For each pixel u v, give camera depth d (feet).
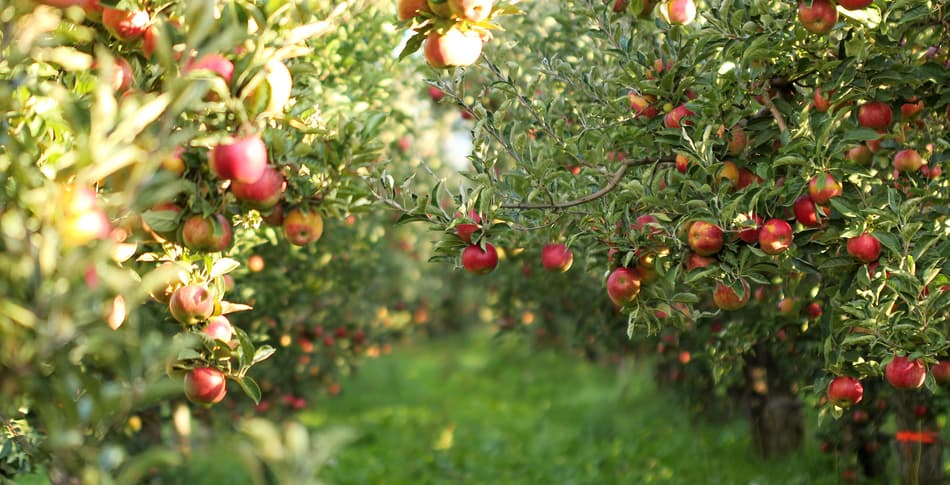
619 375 44.42
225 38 7.76
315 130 9.68
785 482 24.54
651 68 13.75
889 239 11.10
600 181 14.47
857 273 11.89
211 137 8.40
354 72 18.97
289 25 9.24
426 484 29.17
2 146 8.04
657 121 13.57
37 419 13.83
